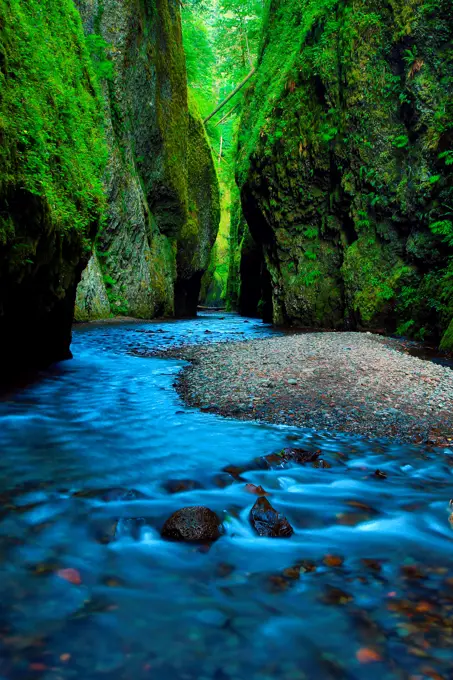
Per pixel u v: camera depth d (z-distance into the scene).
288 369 7.15
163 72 25.84
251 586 2.13
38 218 5.68
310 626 1.85
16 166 5.28
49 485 3.24
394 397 5.79
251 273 28.75
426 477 3.61
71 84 9.23
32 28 7.08
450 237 12.27
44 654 1.67
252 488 3.27
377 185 14.88
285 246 18.38
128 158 22.05
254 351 9.18
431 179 13.02
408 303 13.62
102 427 4.79
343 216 16.55
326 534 2.68
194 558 2.38
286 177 17.94
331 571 2.27
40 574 2.18
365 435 4.66
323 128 16.64
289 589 2.11
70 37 10.82
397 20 14.32
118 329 15.58
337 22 16.38
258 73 23.11
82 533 2.58
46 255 6.20
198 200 32.09
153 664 1.64
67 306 8.30
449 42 13.41
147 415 5.28
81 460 3.81
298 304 17.78
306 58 17.33
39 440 4.33
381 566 2.32
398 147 14.48
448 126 12.91
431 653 1.70
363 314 14.73
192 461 3.83
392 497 3.20
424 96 13.56
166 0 26.05
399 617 1.91
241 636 1.79
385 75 14.80
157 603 1.99
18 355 7.44
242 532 2.68
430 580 2.20
